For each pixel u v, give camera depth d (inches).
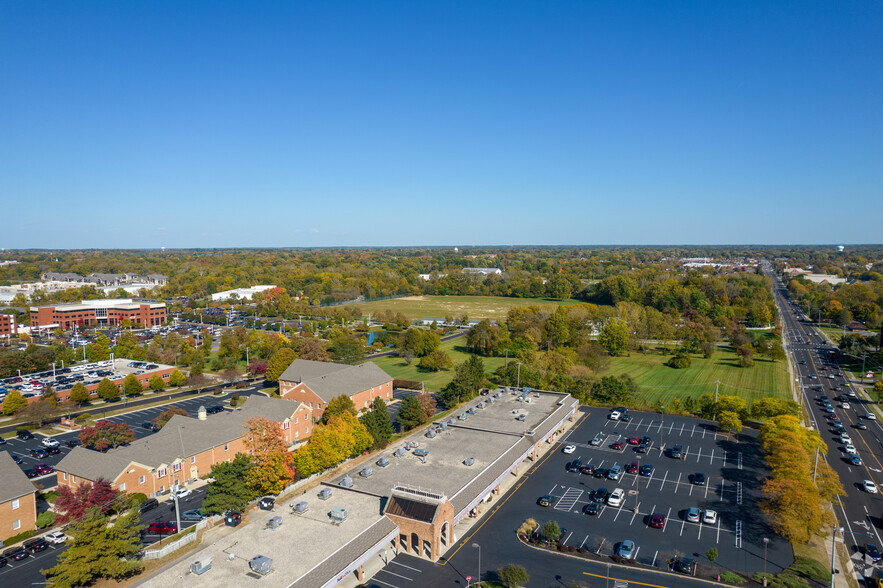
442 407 4665.4
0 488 2571.4
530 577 2172.7
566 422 4192.9
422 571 2218.3
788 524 2400.3
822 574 2178.9
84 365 6038.4
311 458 3171.8
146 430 4121.6
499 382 5310.0
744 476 3181.6
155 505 2928.2
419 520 2326.5
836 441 3821.4
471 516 2689.5
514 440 3371.1
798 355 7101.4
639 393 5073.8
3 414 4515.3
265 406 3956.7
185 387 5482.3
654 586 2114.9
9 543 2529.5
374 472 2883.9
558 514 2711.6
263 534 2244.1
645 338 7667.3
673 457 3462.1
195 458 3282.5
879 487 3061.0
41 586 2181.3
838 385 5531.5
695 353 7244.1
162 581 1907.0
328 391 4394.7
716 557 2305.6
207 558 1983.3
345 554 2101.4
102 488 2716.5
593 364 5920.3
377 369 5059.1
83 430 3570.4
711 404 4323.3
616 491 2849.4
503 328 7544.3
